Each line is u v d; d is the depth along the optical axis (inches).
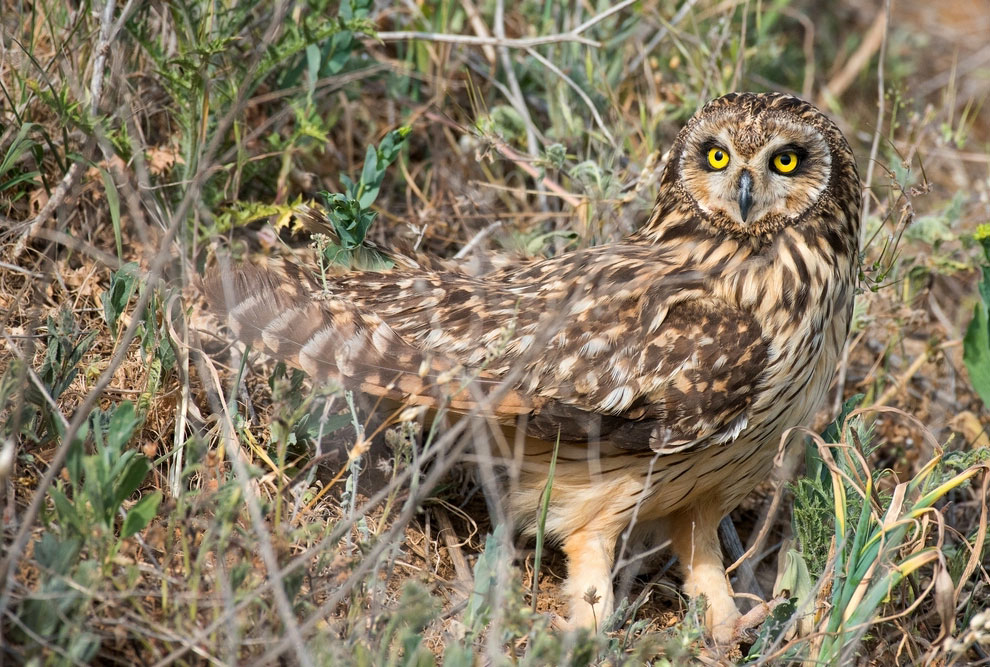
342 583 283.7
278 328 330.6
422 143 511.5
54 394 325.1
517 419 348.2
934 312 521.3
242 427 340.2
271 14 433.4
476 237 440.5
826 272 371.2
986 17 767.7
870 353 498.3
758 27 557.0
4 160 383.6
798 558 345.4
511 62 516.7
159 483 329.1
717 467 368.2
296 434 351.9
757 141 362.0
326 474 361.1
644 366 349.4
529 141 480.1
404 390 331.3
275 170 454.3
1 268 381.1
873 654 344.5
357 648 265.7
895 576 315.3
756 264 365.7
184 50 390.9
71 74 394.9
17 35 423.2
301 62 447.5
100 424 320.5
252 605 272.8
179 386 351.3
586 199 436.8
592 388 347.9
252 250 437.7
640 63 532.7
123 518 310.7
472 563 370.9
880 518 338.6
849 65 639.8
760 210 368.2
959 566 362.6
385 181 493.0
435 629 310.8
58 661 247.9
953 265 462.9
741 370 352.5
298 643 244.5
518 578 322.3
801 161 367.6
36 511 254.2
